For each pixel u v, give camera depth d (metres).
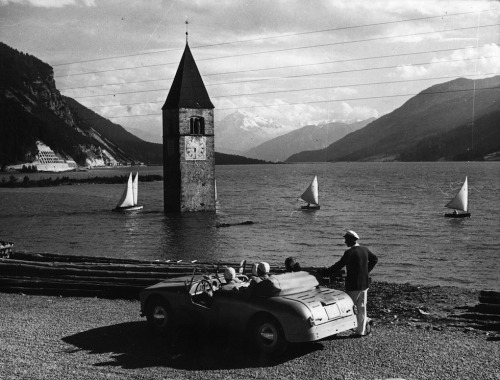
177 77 105.38
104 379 10.16
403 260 52.88
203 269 18.19
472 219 91.62
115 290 17.55
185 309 12.68
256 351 11.69
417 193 155.25
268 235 74.50
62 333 13.29
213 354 11.59
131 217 100.94
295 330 10.93
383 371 10.20
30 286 18.55
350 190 173.88
